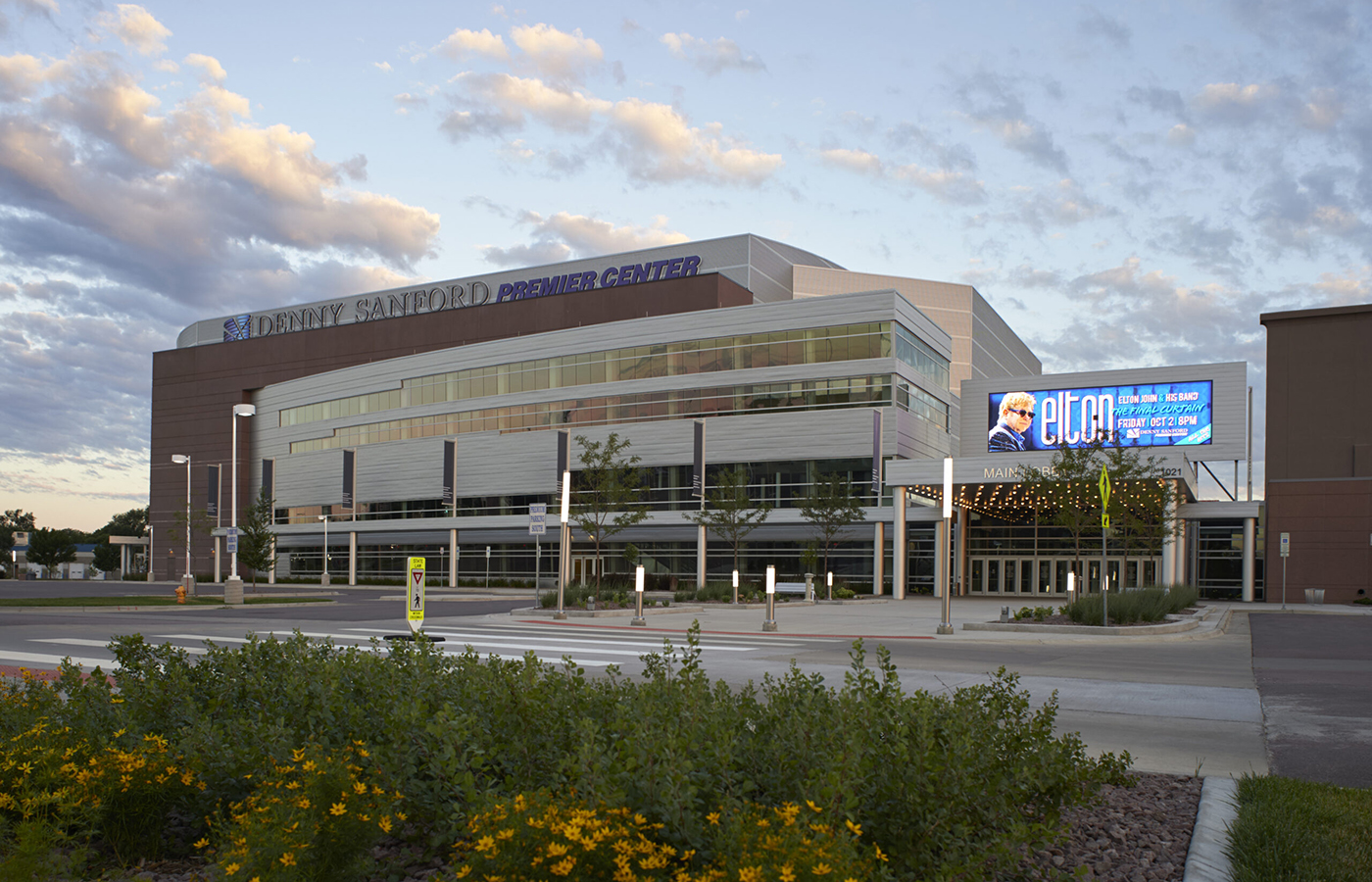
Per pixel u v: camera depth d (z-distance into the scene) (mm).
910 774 4949
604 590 37656
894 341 56344
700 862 4281
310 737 6297
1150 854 5766
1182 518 46719
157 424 97062
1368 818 6383
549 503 66438
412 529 74250
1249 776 7926
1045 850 5738
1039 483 36594
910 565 55562
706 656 18078
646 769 4660
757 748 5551
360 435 79938
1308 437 50656
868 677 6570
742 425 59656
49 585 77438
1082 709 12250
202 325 100812
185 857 5695
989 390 62344
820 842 3791
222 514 91062
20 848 4730
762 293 71875
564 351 67625
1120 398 58938
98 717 6848
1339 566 49375
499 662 7879
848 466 56281
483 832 4113
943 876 4371
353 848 4680
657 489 61969
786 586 50781
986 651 19859
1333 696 13500
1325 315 50875
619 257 74562
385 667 7645
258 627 24797
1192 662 18172
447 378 74125
